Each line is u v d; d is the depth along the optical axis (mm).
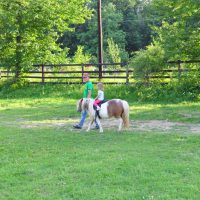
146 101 21797
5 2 26328
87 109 13617
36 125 15023
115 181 7746
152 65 23094
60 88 25781
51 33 27625
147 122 15383
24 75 28094
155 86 22906
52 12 26688
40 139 12180
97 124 13906
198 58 22625
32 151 10508
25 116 17312
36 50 27094
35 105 21016
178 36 21750
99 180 7848
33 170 8641
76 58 36906
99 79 26156
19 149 10766
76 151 10406
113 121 15695
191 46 21688
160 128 14031
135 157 9570
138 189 7320
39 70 29094
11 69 27828
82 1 28438
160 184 7520
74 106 20219
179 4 21547
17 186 7660
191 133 12961
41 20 26844
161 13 22547
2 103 22062
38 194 7180
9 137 12578
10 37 27125
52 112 18266
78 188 7402
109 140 11914
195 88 21984
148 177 7941
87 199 6859
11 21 26328
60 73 27703
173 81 22844
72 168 8688
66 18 28281
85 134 12961
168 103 20812
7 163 9359
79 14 28406
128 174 8203
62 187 7496
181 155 9820
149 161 9141
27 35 27297
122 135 12672
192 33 21594
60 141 11852
